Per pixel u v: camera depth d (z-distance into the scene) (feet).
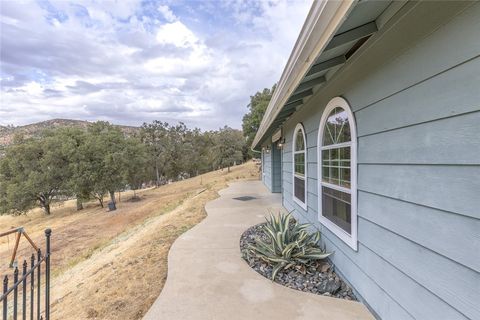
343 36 6.86
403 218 6.29
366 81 7.95
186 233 16.92
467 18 4.51
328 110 11.13
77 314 9.73
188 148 128.67
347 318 7.75
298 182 18.20
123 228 36.91
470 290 4.50
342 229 10.17
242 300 8.87
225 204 27.45
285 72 9.18
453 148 4.82
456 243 4.77
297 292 9.40
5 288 6.25
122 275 12.19
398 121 6.42
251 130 68.69
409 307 6.06
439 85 5.13
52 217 69.10
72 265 22.91
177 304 8.70
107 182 64.08
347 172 9.66
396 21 6.30
